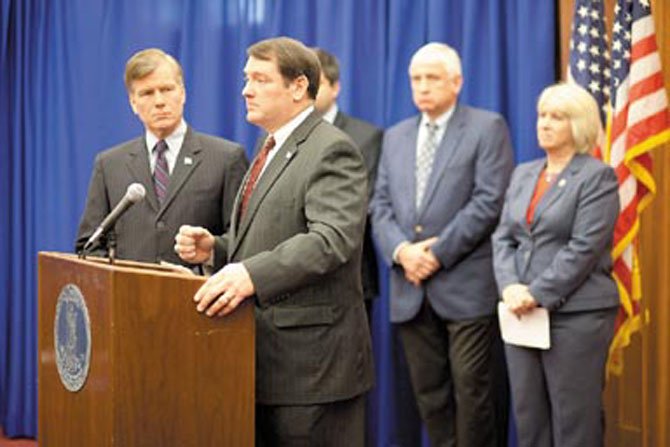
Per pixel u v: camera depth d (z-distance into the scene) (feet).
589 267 9.57
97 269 5.89
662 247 11.43
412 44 12.96
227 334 6.15
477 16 12.50
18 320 15.08
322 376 6.91
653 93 10.66
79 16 14.62
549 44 12.09
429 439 12.10
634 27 10.78
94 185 9.43
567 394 9.65
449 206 11.21
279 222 6.92
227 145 9.48
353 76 13.26
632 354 11.72
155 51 9.25
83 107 14.65
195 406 6.03
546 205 9.87
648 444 11.69
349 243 6.61
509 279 10.01
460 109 11.51
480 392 11.15
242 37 13.93
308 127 7.12
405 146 11.67
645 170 10.78
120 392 5.74
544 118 9.98
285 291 6.34
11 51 15.05
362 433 7.35
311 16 13.67
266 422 7.11
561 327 9.65
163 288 5.90
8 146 15.17
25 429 15.10
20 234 15.08
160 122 9.14
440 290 11.16
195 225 9.10
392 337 12.92
